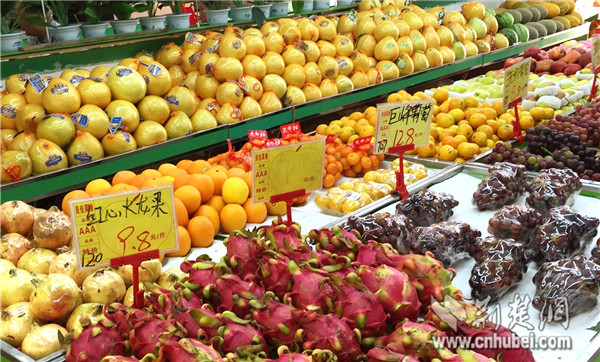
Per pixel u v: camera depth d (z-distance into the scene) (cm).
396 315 160
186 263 179
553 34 741
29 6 413
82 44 409
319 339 145
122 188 238
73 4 428
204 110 392
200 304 161
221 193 273
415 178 309
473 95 446
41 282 190
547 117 408
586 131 366
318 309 154
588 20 877
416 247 207
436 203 241
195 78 417
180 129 373
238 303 158
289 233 183
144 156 351
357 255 181
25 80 363
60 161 319
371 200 286
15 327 181
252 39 422
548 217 217
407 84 517
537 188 255
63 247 220
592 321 182
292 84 436
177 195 253
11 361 175
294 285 161
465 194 284
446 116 380
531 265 217
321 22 480
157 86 371
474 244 213
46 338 174
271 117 414
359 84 479
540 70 557
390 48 499
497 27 649
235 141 406
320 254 179
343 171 334
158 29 459
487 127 367
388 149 264
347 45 484
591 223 210
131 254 171
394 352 141
